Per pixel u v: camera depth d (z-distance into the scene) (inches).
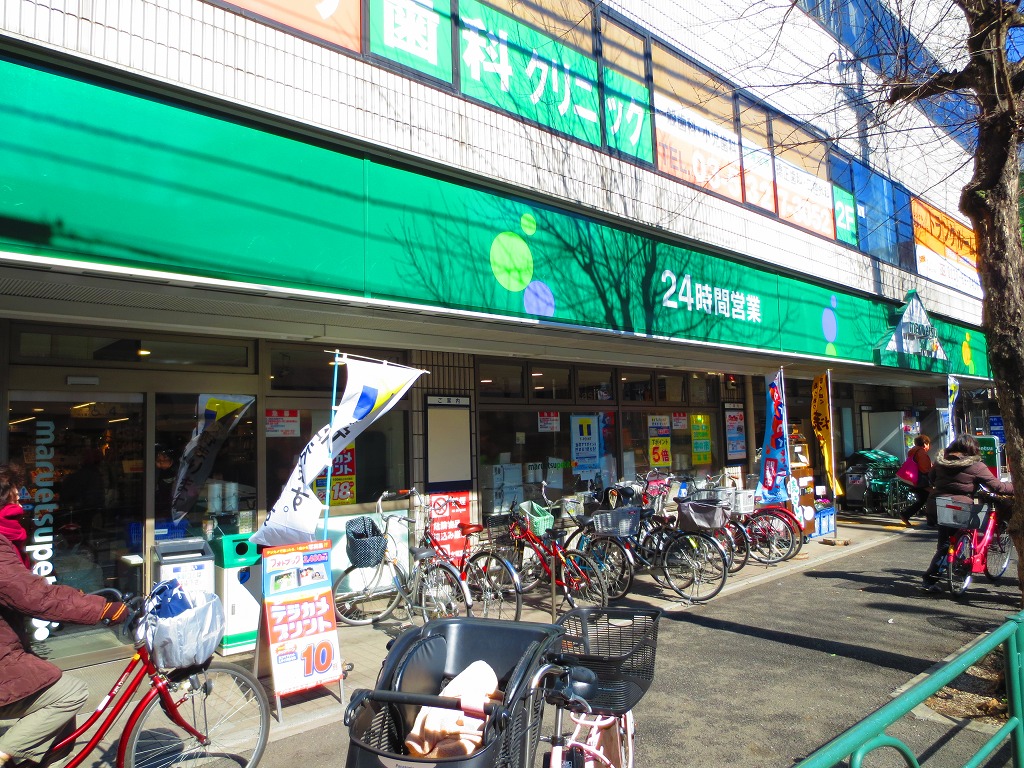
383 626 247.9
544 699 98.1
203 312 204.7
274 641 163.0
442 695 97.8
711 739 152.6
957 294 601.3
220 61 173.3
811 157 421.1
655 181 307.0
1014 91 185.0
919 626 234.4
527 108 254.8
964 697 172.2
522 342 300.2
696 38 345.7
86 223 145.6
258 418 244.2
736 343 340.2
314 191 185.9
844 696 174.9
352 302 193.3
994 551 303.4
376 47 209.9
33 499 199.2
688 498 313.7
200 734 142.9
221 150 169.3
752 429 486.9
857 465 531.2
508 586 269.1
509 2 253.9
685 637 227.3
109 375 211.0
